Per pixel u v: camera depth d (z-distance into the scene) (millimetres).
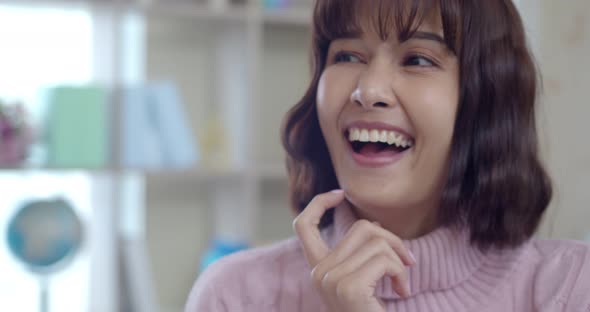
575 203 1995
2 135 2057
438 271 1004
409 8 919
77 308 2457
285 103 2809
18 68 2350
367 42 956
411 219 1033
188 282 2672
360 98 932
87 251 2469
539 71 1129
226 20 2475
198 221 2684
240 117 2453
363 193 956
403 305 1005
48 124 2158
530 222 1053
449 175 979
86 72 2424
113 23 2312
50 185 2426
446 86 944
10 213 2305
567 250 1058
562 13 1993
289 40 2797
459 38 950
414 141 954
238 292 1108
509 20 997
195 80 2609
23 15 2344
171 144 2277
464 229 1024
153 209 2605
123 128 2221
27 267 2074
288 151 1134
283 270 1114
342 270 890
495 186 995
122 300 2412
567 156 1999
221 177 2588
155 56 2535
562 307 998
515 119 1003
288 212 2863
